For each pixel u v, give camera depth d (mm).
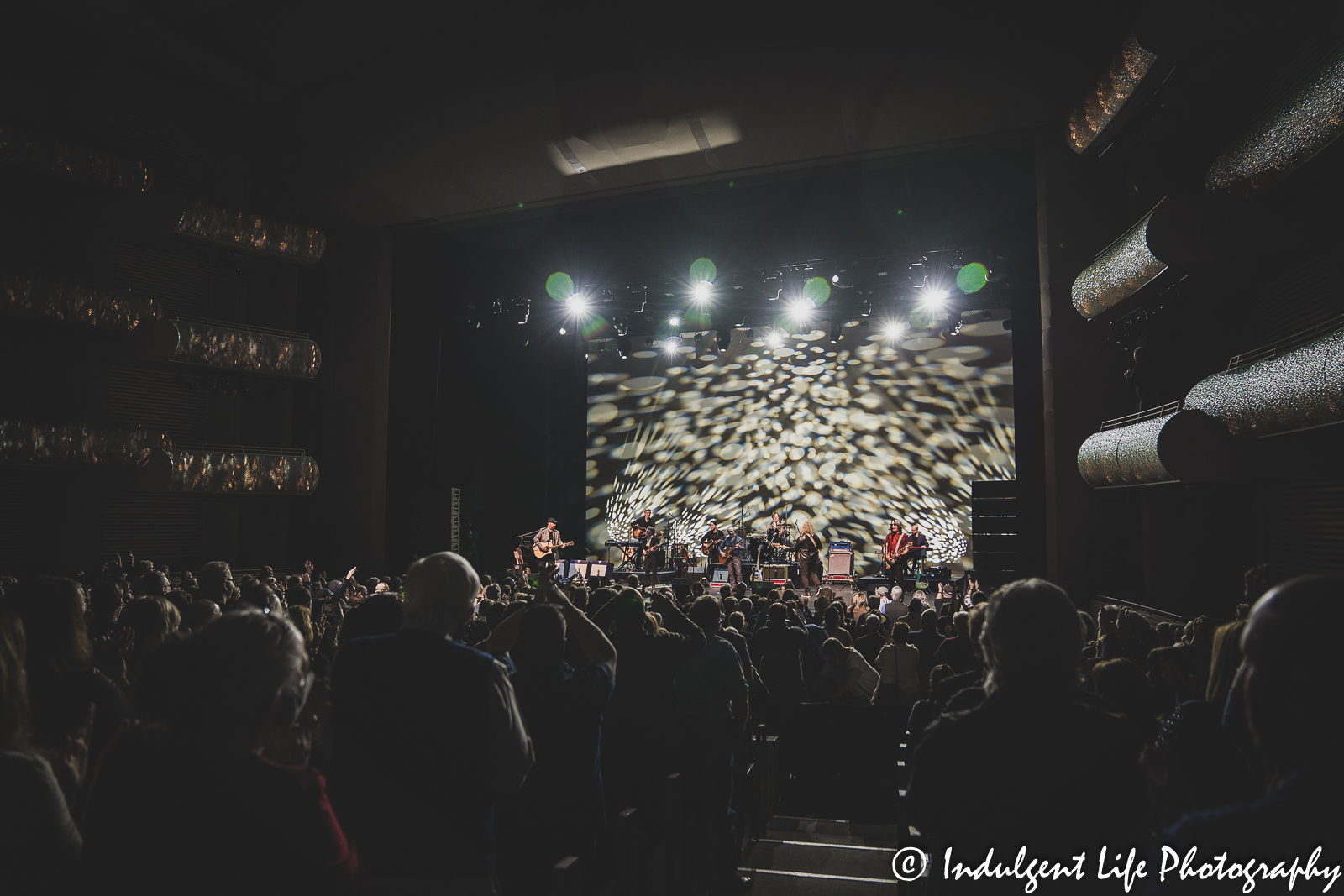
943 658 4719
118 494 14594
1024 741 1564
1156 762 1530
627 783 3777
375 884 1999
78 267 13844
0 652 1538
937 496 18906
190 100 15180
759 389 20391
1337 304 8008
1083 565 12375
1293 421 6664
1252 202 7945
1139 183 11219
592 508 21406
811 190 16141
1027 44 11305
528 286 19062
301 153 15852
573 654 3979
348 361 17750
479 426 21078
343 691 2090
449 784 2006
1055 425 12625
